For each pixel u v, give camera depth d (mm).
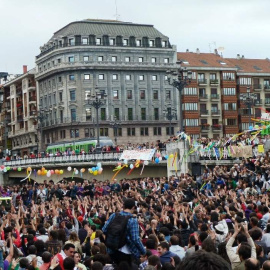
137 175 73562
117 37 140250
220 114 146125
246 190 38094
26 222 28344
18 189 68250
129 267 12695
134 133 140375
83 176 82250
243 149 54594
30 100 159000
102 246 16312
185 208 26266
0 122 185125
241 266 13133
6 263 16172
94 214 29031
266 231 18266
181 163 62094
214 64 146375
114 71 139625
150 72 142125
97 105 83312
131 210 13273
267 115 56000
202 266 5625
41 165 90438
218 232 18250
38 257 17062
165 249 15641
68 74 139375
